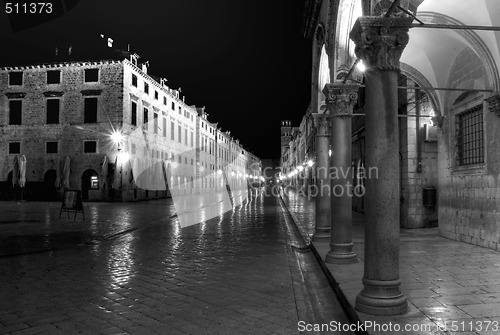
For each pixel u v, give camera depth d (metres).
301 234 13.22
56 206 26.27
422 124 13.33
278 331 4.48
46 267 7.77
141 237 12.27
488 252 8.84
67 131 35.34
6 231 13.19
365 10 5.06
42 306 5.32
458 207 10.62
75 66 35.44
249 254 9.37
